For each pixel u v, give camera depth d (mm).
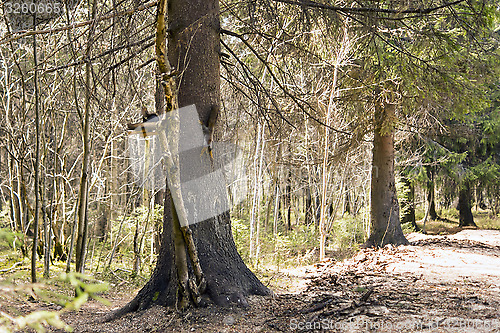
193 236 5059
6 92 8859
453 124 18359
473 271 7328
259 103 6562
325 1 6434
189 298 4695
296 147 14836
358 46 9539
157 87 5465
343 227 16750
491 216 28656
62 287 5637
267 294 5266
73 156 12594
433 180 22188
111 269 9469
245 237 11250
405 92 9992
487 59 9086
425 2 6668
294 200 23547
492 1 8031
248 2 6309
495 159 20688
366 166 16812
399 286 5938
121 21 5168
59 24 7406
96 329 4535
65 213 10945
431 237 14930
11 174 10203
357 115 11016
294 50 7332
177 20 5215
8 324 1193
